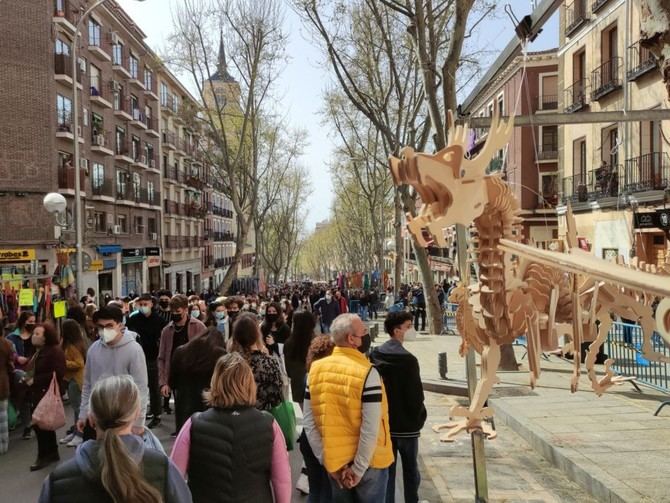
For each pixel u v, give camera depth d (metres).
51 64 24.17
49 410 6.24
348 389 3.59
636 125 15.97
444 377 10.36
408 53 17.86
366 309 29.61
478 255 4.12
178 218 43.62
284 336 7.59
